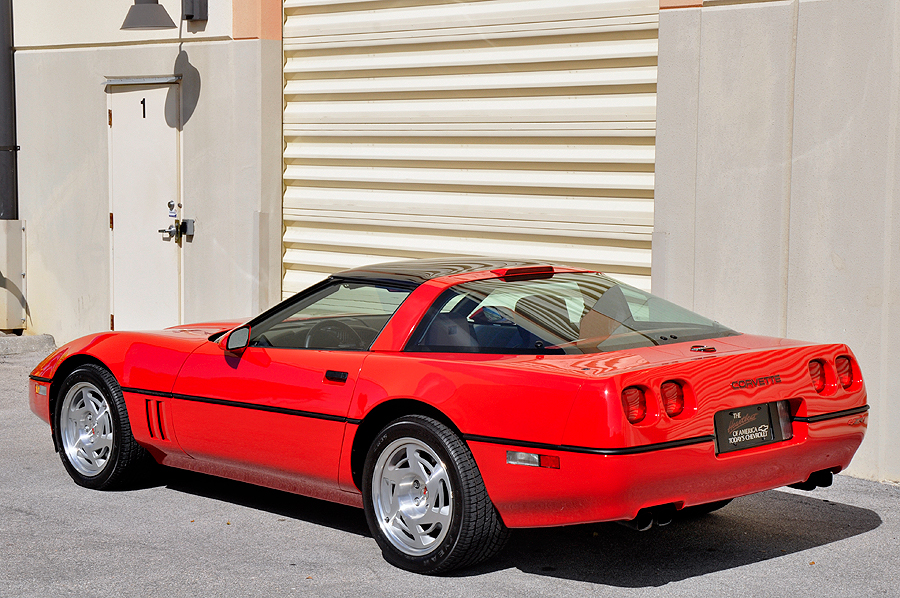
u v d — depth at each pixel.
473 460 4.00
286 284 8.82
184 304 9.36
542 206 7.29
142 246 9.62
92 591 3.97
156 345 5.30
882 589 3.98
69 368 5.73
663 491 3.75
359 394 4.33
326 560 4.36
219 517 5.02
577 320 4.32
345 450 4.38
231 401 4.82
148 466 5.48
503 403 3.88
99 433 5.52
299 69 8.55
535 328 4.19
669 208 6.59
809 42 5.92
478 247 7.63
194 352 5.10
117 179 9.75
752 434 3.99
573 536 4.66
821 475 4.39
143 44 9.45
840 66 5.82
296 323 4.85
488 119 7.49
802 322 6.05
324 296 4.81
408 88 7.90
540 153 7.26
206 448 5.01
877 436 5.80
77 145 10.04
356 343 4.60
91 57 9.83
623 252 6.96
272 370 4.70
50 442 6.60
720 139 6.32
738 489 3.98
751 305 6.27
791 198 6.05
